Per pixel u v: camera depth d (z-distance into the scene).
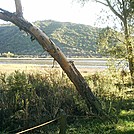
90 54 83.62
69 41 102.25
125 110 13.54
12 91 11.86
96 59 57.97
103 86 14.65
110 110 12.61
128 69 17.81
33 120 11.23
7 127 11.12
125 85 17.56
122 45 18.03
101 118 11.74
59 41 101.31
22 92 11.85
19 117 11.07
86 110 12.16
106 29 18.36
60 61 12.29
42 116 11.29
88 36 105.69
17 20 12.09
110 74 17.11
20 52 92.94
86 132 10.28
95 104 12.27
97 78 16.69
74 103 12.45
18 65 37.06
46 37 12.27
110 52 17.98
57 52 12.27
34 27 12.16
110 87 14.65
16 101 11.44
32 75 13.91
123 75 17.59
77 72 12.46
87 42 99.75
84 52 88.19
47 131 10.74
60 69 16.48
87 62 46.16
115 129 10.38
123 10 18.47
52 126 11.12
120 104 13.77
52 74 14.08
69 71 12.36
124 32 18.17
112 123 11.26
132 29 18.17
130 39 17.53
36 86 12.71
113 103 13.76
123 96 14.88
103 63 43.09
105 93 14.34
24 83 12.12
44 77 13.76
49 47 12.21
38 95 12.51
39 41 12.24
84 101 12.34
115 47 18.02
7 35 114.19
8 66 34.34
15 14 12.12
